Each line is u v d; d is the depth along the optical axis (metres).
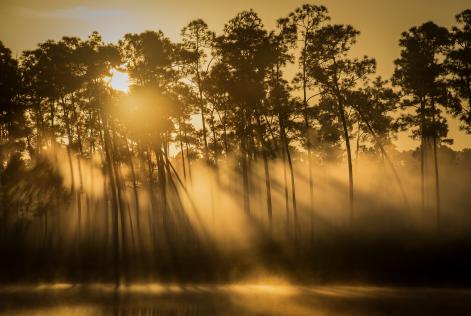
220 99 84.12
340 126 86.44
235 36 80.06
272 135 80.00
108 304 52.84
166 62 85.75
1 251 83.62
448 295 55.31
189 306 50.88
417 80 76.75
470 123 75.19
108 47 85.69
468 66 74.50
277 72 80.75
